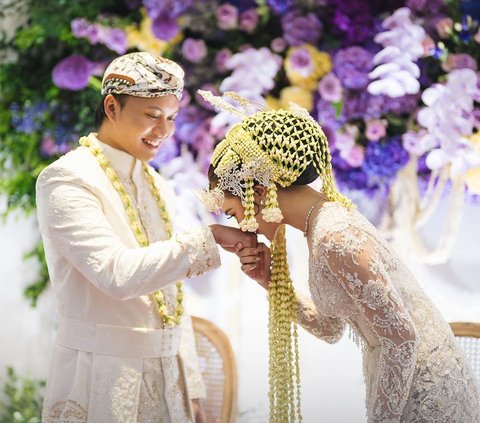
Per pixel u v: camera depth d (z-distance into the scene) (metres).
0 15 4.21
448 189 4.12
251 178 2.42
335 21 3.89
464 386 2.48
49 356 4.43
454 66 3.89
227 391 3.22
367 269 2.30
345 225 2.34
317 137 2.48
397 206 4.05
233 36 4.04
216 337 3.30
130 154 2.77
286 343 2.63
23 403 4.34
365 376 2.54
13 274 4.45
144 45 4.01
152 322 2.70
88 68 4.03
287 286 2.64
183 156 4.07
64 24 4.10
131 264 2.48
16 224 4.41
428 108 3.78
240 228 2.57
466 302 4.16
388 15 3.91
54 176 2.61
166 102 2.69
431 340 2.45
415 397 2.42
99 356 2.63
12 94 4.19
